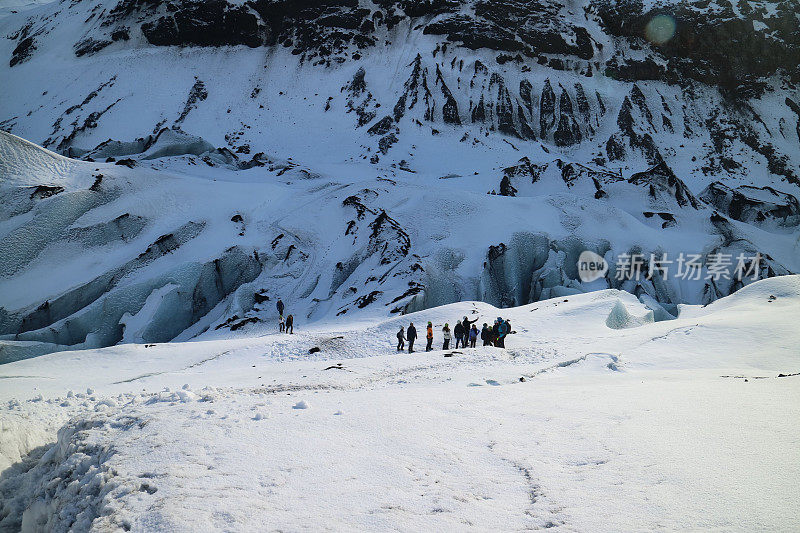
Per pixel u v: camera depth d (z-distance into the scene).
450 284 50.34
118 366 22.77
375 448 6.69
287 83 130.00
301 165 83.19
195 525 4.95
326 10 142.75
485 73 124.88
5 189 49.44
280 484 5.73
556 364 17.45
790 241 65.50
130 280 47.28
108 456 7.18
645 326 25.27
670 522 4.37
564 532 4.43
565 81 128.12
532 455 6.23
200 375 19.59
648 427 6.82
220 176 72.56
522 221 58.91
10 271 45.44
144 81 130.12
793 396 8.03
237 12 140.12
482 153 103.56
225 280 49.53
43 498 7.50
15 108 128.38
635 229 61.38
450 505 5.11
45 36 154.25
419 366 18.48
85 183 53.75
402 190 63.50
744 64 132.00
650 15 138.25
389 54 134.00
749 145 117.31
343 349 25.67
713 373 14.46
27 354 37.56
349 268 49.75
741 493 4.68
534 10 140.25
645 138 114.88
